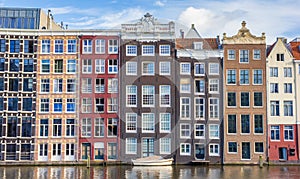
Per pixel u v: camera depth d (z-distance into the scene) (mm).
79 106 55219
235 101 55531
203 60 56000
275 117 55406
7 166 51250
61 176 40938
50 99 55406
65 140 54750
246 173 43656
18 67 55812
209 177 40219
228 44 56312
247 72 55938
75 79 55781
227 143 54719
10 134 54625
